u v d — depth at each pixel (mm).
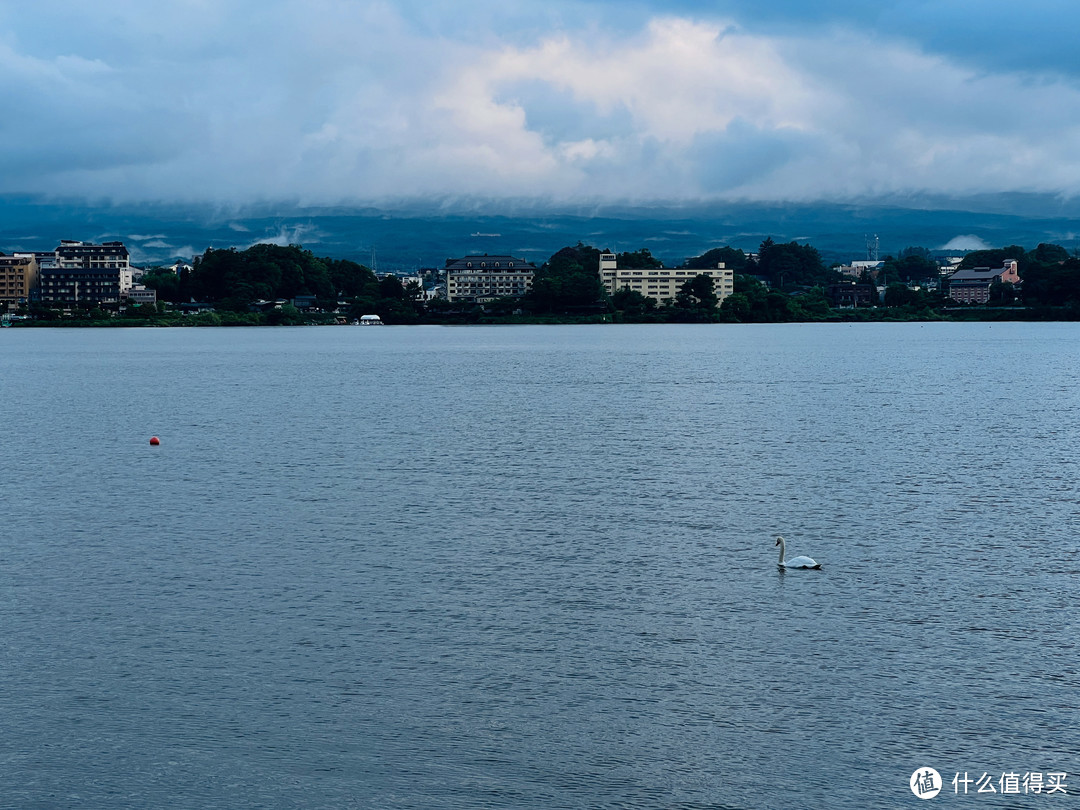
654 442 111938
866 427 123688
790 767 40281
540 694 45531
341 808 38188
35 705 44750
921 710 44125
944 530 71688
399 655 49375
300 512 77812
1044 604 55969
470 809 38062
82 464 100188
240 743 41969
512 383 189875
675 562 63781
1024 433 118000
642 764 40500
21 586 59500
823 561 64000
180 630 52531
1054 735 42281
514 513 77000
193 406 153500
